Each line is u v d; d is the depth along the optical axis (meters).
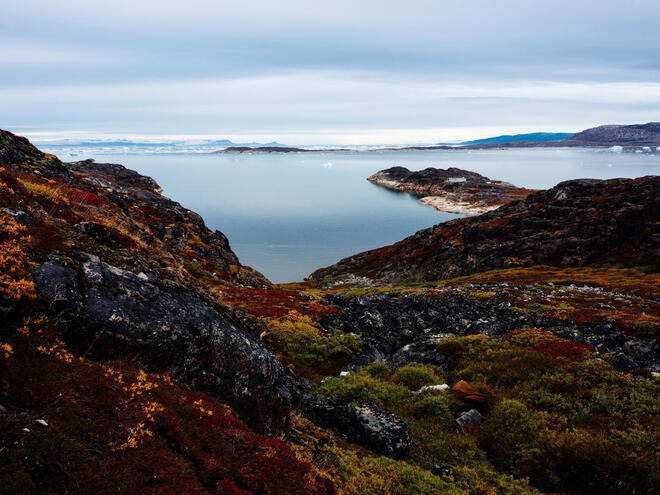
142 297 8.84
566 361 19.25
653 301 37.97
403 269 104.25
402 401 16.41
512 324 29.98
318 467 8.83
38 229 8.80
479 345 23.23
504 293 39.19
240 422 7.82
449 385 19.62
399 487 9.52
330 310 32.28
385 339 27.89
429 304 35.16
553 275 60.00
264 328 23.94
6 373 5.48
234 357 9.80
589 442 12.33
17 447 4.61
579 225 79.19
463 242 98.12
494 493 10.70
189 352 8.88
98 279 8.41
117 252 10.10
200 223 66.25
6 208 8.89
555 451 12.29
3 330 6.14
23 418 5.02
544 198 100.81
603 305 35.47
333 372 21.36
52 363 6.19
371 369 20.75
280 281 136.00
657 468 10.94
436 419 15.07
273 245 197.25
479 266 84.25
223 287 34.19
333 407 14.22
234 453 6.50
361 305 33.56
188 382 8.70
